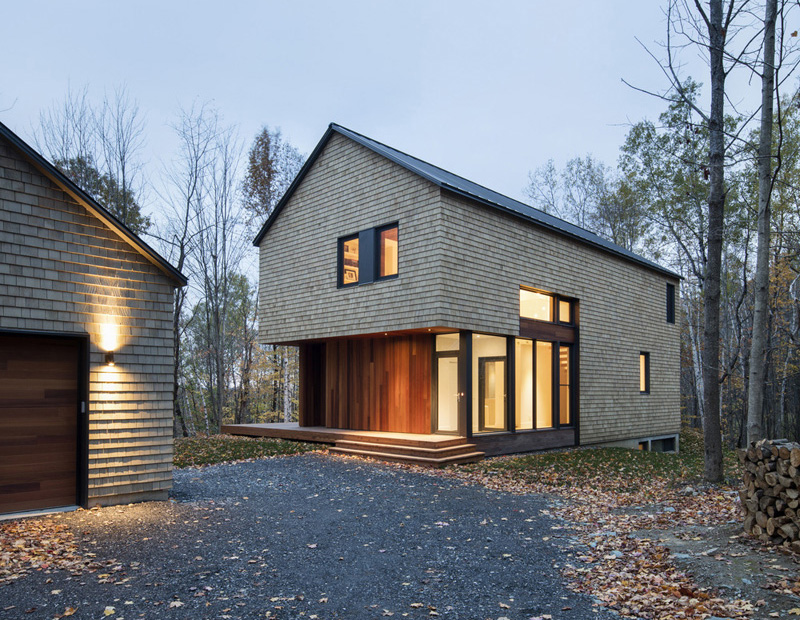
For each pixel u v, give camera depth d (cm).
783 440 558
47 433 697
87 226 726
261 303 1603
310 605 429
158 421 777
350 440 1296
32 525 626
